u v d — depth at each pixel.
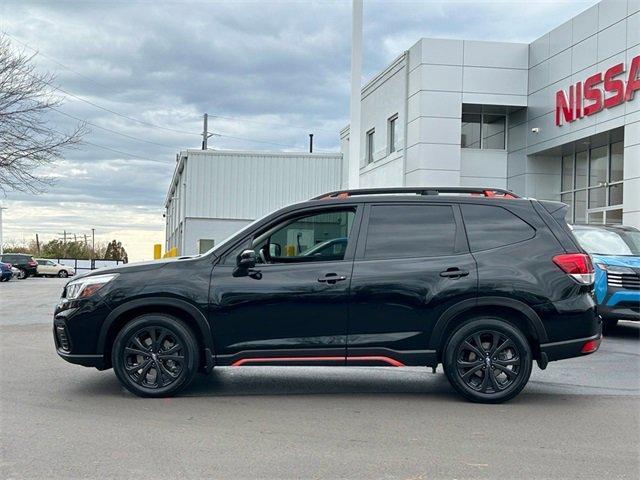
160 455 4.67
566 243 6.41
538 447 4.96
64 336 6.41
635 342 10.56
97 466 4.43
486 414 5.93
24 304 18.67
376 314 6.28
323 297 6.26
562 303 6.23
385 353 6.27
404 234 6.48
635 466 4.55
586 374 7.90
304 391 6.83
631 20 17.20
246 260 6.23
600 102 18.39
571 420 5.74
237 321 6.27
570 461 4.64
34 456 4.62
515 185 22.67
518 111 22.62
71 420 5.56
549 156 22.16
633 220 17.05
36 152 24.72
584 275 6.33
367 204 6.59
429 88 21.39
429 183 21.27
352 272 6.32
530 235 6.45
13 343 10.03
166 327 6.31
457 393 6.70
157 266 6.45
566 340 6.25
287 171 34.00
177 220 40.22
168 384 6.35
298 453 4.74
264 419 5.66
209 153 33.66
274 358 6.27
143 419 5.61
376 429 5.39
